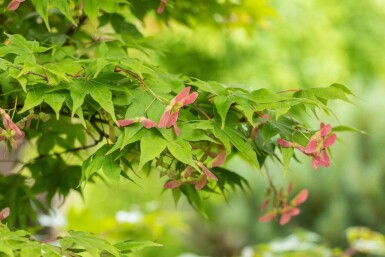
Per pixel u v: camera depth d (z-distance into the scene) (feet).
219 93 6.91
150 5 9.59
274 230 30.48
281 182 29.17
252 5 11.58
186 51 19.98
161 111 6.66
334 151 28.78
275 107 6.68
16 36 6.89
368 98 28.68
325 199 28.94
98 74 6.87
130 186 29.45
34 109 7.84
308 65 26.63
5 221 9.23
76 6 8.86
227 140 6.76
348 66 29.40
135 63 6.73
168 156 7.13
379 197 28.07
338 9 28.53
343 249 28.68
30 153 12.65
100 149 6.97
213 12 11.32
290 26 26.45
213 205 31.07
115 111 7.09
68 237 6.46
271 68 24.85
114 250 6.37
